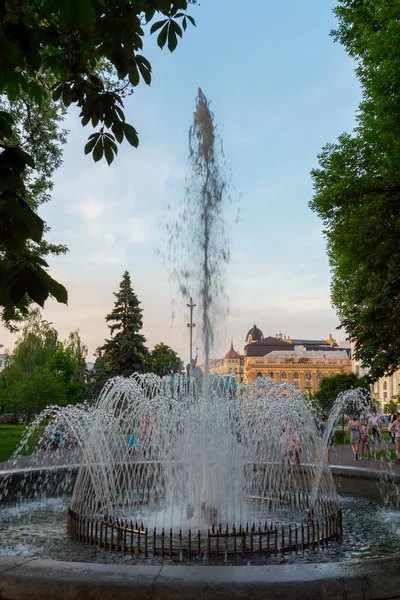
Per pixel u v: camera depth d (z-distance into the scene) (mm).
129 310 42594
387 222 16484
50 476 10469
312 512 8039
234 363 114250
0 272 2666
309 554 6352
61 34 3859
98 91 4207
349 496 10422
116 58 3645
